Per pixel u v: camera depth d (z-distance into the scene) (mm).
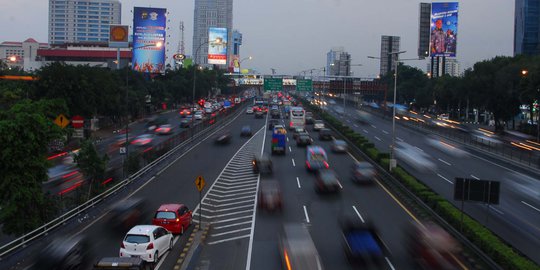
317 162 50719
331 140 79000
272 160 58531
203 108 130000
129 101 101938
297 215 33188
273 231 29578
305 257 24078
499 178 49594
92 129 85188
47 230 28531
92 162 37000
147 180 46188
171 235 26484
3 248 25016
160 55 139000
